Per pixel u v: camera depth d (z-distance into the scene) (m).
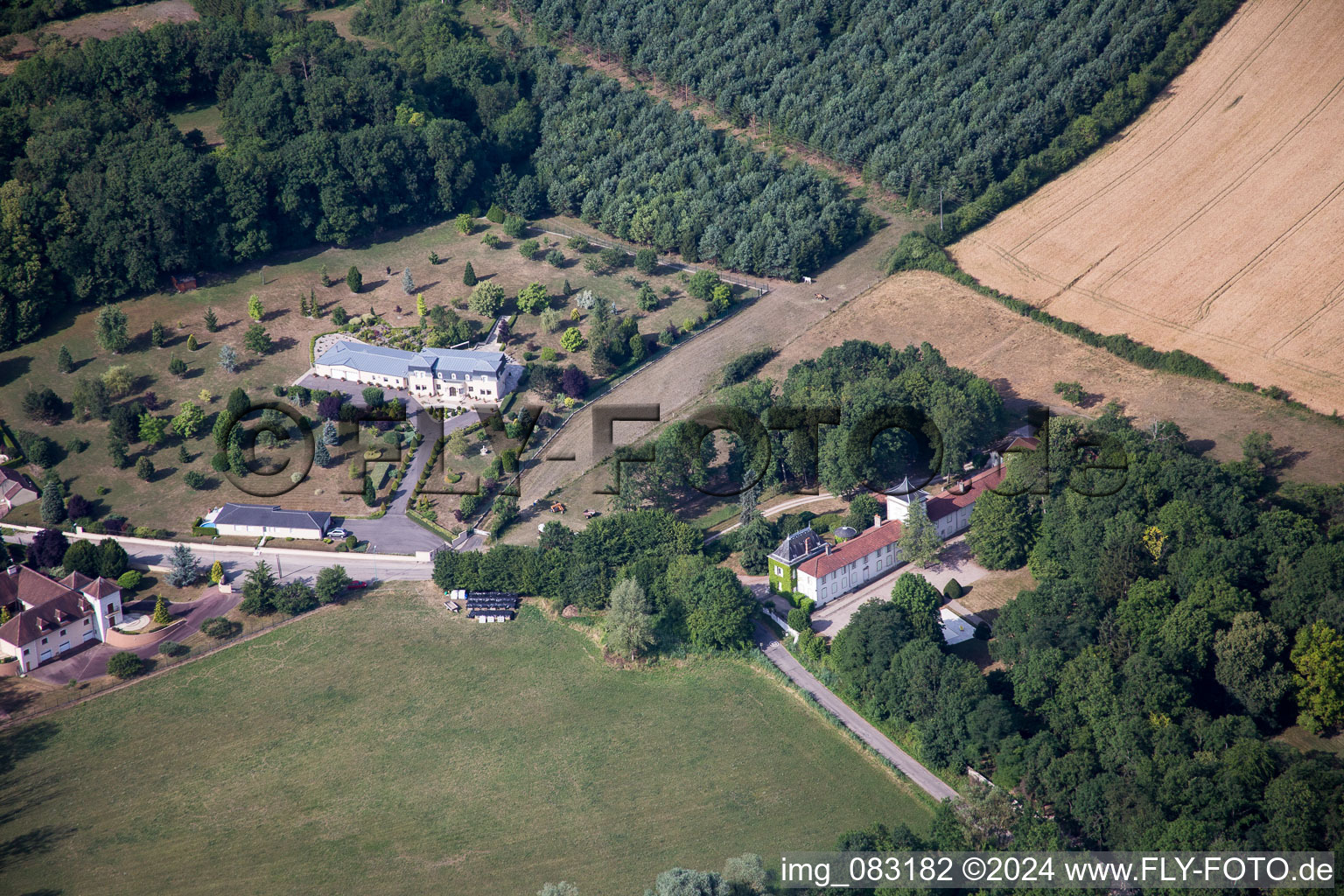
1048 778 180.12
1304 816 163.62
